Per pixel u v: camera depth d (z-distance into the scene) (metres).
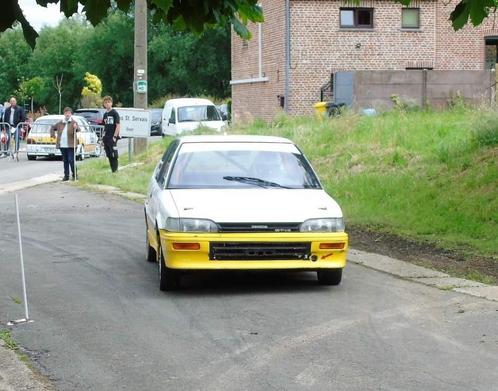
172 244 9.83
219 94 76.94
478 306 9.36
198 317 8.95
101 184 24.77
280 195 10.56
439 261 12.23
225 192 10.62
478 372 6.93
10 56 99.25
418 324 8.56
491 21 40.19
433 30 40.06
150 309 9.36
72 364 7.31
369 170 20.34
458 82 33.38
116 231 15.61
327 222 10.05
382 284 10.65
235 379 6.82
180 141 11.85
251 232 9.85
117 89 86.88
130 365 7.25
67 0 5.92
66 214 18.17
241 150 11.56
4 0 5.45
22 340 8.11
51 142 35.75
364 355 7.45
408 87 33.41
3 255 13.05
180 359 7.41
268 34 41.47
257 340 7.99
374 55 39.75
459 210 15.27
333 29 39.41
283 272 11.45
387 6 39.69
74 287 10.60
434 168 18.69
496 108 21.59
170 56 76.69
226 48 75.94
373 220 15.80
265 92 42.22
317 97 39.41
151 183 12.29
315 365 7.17
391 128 23.58
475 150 18.86
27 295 10.16
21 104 80.38
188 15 6.60
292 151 11.67
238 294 10.11
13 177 27.69
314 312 9.12
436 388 6.53
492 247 12.99
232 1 7.26
